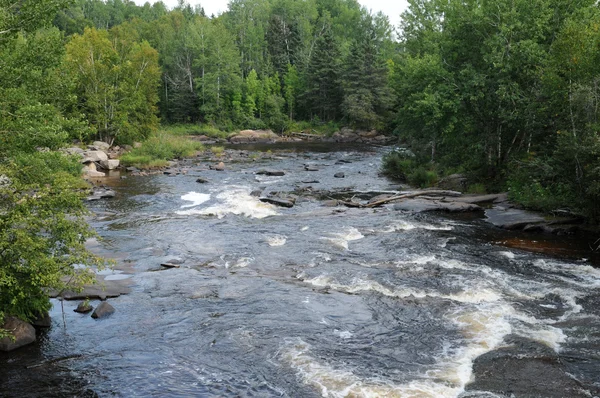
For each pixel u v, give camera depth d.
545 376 10.53
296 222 25.06
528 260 18.64
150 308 14.73
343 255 19.50
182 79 94.56
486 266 17.95
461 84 31.69
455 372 10.83
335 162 50.56
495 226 23.91
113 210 28.03
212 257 19.58
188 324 13.62
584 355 11.40
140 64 63.03
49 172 13.96
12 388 10.50
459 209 27.14
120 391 10.41
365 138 84.12
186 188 35.16
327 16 129.50
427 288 15.86
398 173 41.44
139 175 41.44
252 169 45.41
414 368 11.06
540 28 28.66
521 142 31.48
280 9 130.00
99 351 12.15
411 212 27.19
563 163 22.72
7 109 14.94
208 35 93.06
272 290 16.03
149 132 61.16
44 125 14.79
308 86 95.25
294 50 108.62
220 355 11.89
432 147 41.25
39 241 12.20
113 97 53.97
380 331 13.03
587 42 23.09
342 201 29.81
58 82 18.84
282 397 10.05
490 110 30.84
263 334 12.95
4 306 12.52
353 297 15.33
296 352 11.91
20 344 12.32
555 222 23.19
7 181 12.60
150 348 12.30
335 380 10.60
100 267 13.46
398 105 83.00
